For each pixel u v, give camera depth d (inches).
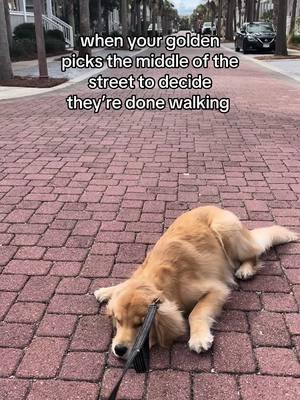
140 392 67.4
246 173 165.8
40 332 80.6
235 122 255.4
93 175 164.4
